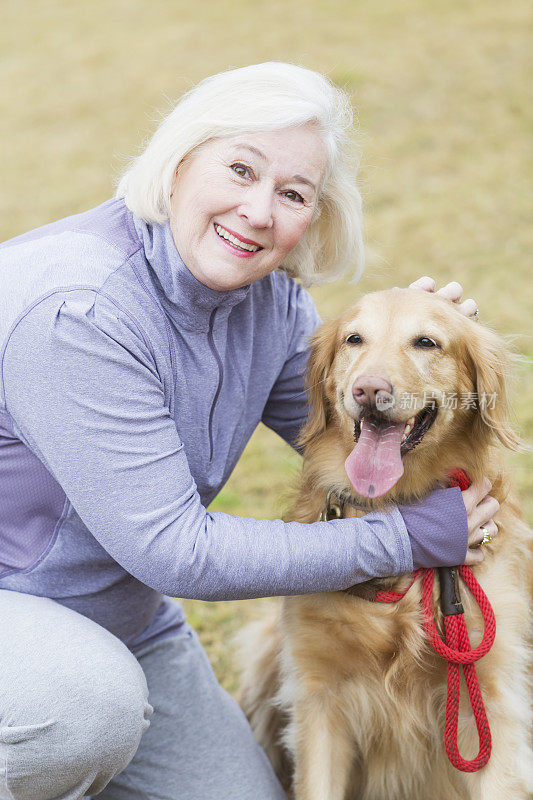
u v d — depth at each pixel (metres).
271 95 2.10
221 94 2.11
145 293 2.12
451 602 2.31
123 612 2.35
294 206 2.17
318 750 2.56
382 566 2.15
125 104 9.18
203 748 2.55
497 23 10.03
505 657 2.39
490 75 8.83
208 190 2.07
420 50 9.47
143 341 2.08
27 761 1.94
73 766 1.97
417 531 2.17
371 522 2.16
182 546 2.04
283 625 2.66
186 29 11.02
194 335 2.21
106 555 2.20
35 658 1.98
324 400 2.61
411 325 2.39
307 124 2.14
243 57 9.71
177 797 2.50
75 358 1.97
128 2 12.50
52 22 12.02
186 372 2.21
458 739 2.52
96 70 10.15
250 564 2.06
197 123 2.08
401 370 2.30
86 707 1.95
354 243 2.54
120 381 2.01
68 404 1.98
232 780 2.54
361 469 2.21
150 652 2.58
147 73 9.82
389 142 7.81
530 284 5.73
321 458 2.60
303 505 2.65
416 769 2.63
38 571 2.20
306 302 2.71
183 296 2.14
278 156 2.08
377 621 2.38
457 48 9.46
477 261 6.07
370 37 9.95
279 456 4.44
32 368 1.98
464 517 2.20
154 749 2.52
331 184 2.38
